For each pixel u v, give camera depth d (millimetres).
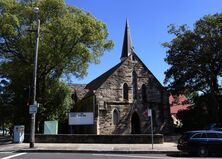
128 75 46875
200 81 48906
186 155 25203
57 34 38406
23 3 39781
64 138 33719
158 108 47562
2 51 40406
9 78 41656
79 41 40531
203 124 47094
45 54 38438
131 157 22203
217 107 46906
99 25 41125
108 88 45438
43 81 40781
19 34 39031
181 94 50875
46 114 41688
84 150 27016
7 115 43469
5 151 26453
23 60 40000
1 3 38625
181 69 48594
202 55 47031
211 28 47188
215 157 23719
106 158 21188
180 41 48344
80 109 50688
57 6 39000
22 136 33406
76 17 40281
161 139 34188
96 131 43531
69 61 40844
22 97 42500
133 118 46781
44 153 25047
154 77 48312
